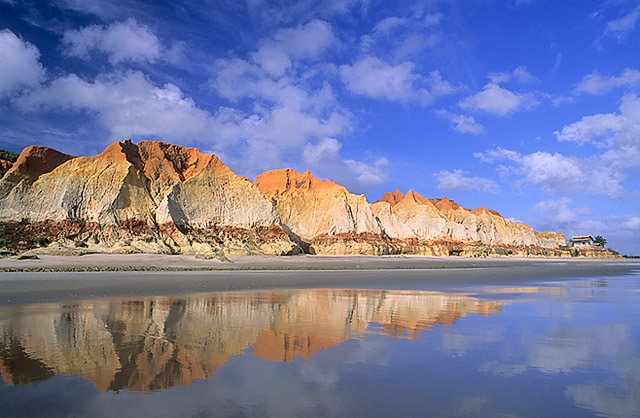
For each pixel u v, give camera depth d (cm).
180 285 2488
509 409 677
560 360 956
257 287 2534
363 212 8962
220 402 686
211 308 1650
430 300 2033
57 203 5600
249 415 639
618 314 1633
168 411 647
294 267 4775
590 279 3859
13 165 6041
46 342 1045
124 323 1301
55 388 735
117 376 802
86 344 1033
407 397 721
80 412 636
